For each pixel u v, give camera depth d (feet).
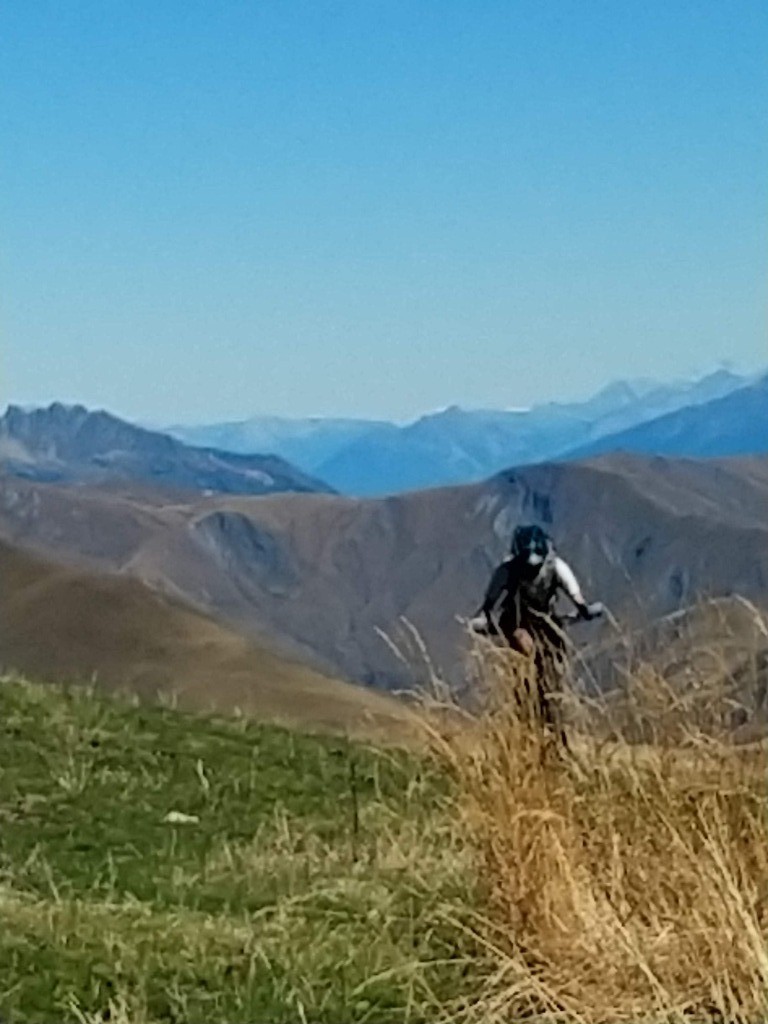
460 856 29.07
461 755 25.32
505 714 25.12
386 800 36.40
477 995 23.91
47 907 28.96
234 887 31.53
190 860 34.27
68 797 39.75
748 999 21.93
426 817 32.83
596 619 27.40
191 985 25.12
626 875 24.02
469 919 25.88
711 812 23.72
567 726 25.31
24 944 26.53
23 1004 24.03
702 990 22.38
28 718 46.26
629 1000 22.41
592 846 24.48
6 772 41.39
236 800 40.16
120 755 44.21
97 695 52.06
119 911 29.35
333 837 35.27
